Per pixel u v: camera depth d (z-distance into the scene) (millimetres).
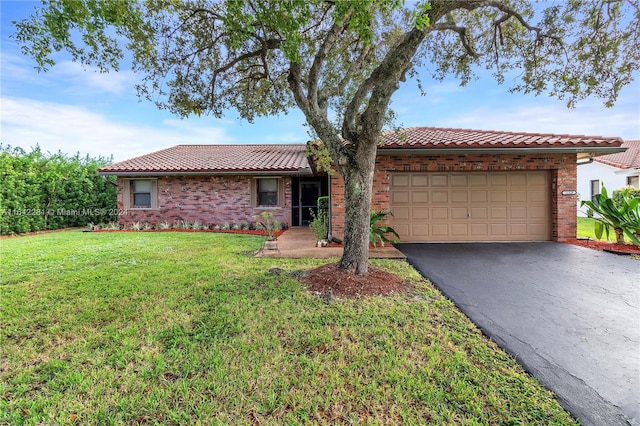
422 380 2643
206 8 5812
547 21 5965
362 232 5348
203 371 2773
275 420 2213
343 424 2182
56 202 13547
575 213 9070
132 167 13750
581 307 4254
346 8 3506
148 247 8781
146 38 5332
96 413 2273
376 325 3664
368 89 5344
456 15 6637
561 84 6465
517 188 9312
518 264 6613
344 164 5438
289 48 3861
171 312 4047
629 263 6629
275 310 4082
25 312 4062
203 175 14086
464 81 7465
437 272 6016
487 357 3010
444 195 9344
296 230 13203
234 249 8453
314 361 2916
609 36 5832
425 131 11180
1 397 2461
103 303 4375
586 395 2465
